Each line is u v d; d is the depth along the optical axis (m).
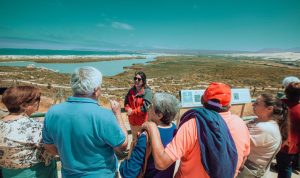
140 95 4.12
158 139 1.87
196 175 1.79
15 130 1.95
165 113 2.06
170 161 1.76
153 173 2.04
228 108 1.95
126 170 1.98
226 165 1.66
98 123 1.85
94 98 2.04
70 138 1.87
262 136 2.33
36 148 2.02
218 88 1.89
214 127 1.70
